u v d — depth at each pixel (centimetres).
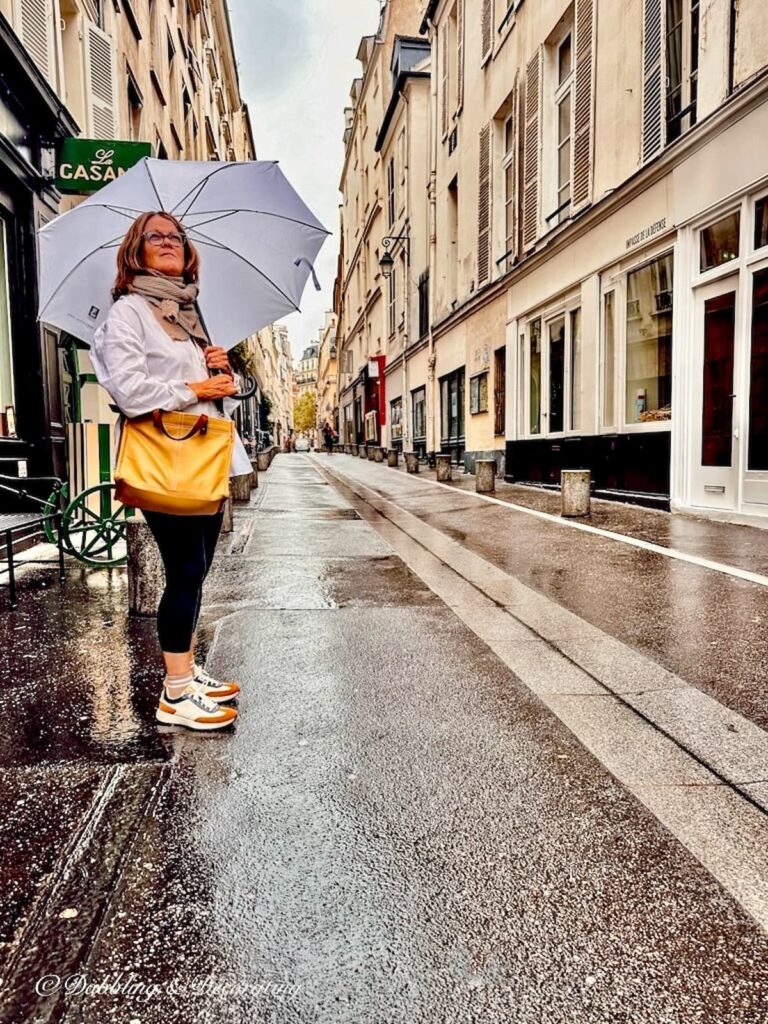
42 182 852
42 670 359
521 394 1445
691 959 163
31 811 226
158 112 1709
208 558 298
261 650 394
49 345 885
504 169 1598
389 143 2950
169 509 265
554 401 1294
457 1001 151
